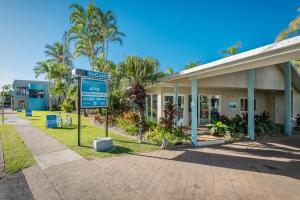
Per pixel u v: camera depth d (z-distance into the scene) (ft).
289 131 37.83
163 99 42.96
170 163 19.47
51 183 14.55
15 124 49.70
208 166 18.80
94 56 71.67
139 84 35.91
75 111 103.50
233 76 33.94
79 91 25.71
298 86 47.80
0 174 16.16
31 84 137.49
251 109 32.73
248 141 31.53
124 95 52.75
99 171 16.92
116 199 12.34
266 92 53.21
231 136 31.99
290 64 38.81
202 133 35.78
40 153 21.98
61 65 100.58
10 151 22.77
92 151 23.02
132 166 18.33
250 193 13.41
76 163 18.89
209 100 46.62
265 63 21.24
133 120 39.40
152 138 29.50
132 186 14.15
